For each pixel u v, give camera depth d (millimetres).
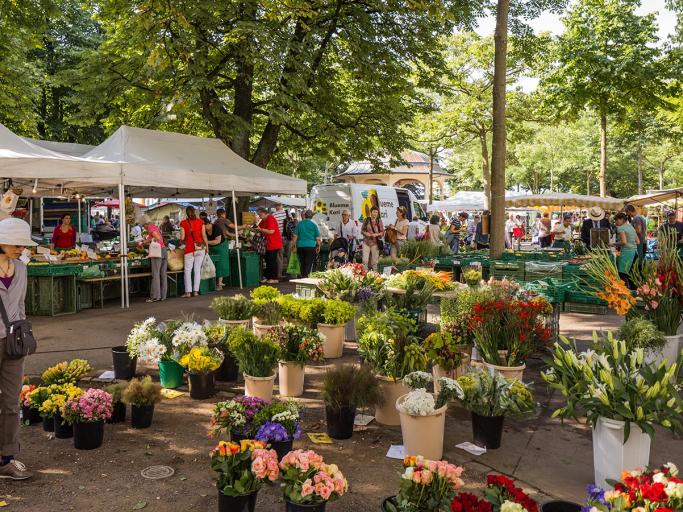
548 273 11164
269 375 5488
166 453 4430
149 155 12016
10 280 3912
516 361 5434
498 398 4555
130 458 4332
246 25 13086
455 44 28266
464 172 49375
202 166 12711
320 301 7391
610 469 3822
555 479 4129
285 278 16000
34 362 6949
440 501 2979
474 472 4215
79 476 4023
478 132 29766
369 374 4852
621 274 11367
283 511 3596
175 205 30484
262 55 13273
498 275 11648
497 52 11398
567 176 51250
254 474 3324
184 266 12586
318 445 4645
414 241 11891
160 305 11367
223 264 13547
